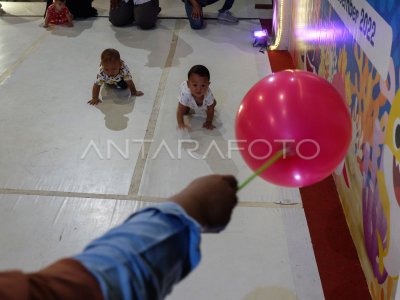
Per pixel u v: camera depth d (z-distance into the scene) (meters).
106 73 3.73
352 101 2.52
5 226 2.62
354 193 2.51
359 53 2.38
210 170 3.07
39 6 6.01
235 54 4.72
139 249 0.79
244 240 2.53
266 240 2.54
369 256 2.24
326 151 1.30
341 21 2.75
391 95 1.92
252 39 5.07
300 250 2.48
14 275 0.66
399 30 1.82
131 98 3.88
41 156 3.19
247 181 1.08
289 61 4.59
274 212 2.72
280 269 2.37
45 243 2.52
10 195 2.84
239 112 1.44
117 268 0.75
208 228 0.93
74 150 3.24
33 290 0.66
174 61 4.55
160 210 0.86
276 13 4.88
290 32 4.67
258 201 2.81
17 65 4.45
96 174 3.02
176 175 3.02
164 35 5.16
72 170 3.05
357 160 2.44
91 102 3.79
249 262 2.40
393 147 1.90
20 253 2.46
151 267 0.78
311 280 2.31
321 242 2.53
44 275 0.69
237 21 5.54
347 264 2.40
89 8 5.60
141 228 0.82
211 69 4.40
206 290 2.25
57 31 5.24
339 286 2.28
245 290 2.25
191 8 5.25
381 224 2.06
